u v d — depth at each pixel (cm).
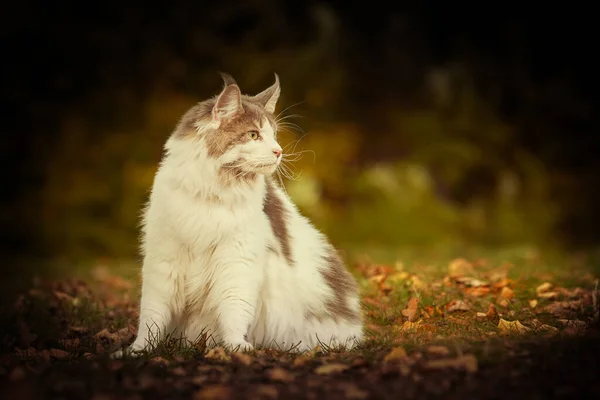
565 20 2455
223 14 2075
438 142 2131
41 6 2000
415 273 920
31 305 843
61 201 1842
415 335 608
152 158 1895
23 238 1798
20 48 1975
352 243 1822
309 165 1903
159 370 483
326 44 2077
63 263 1436
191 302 579
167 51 2016
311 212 1812
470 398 416
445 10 2366
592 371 452
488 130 2189
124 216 1817
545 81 2408
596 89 2406
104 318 770
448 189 2156
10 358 589
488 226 2025
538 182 2181
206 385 454
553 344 508
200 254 564
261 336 599
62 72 1988
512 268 968
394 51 2277
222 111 557
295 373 476
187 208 555
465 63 2295
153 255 567
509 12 2391
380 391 431
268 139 570
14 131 1928
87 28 2011
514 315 699
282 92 2005
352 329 630
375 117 2197
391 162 2123
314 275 618
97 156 1891
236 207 563
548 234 2086
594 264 1016
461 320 684
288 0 2181
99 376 470
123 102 1962
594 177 2288
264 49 2092
